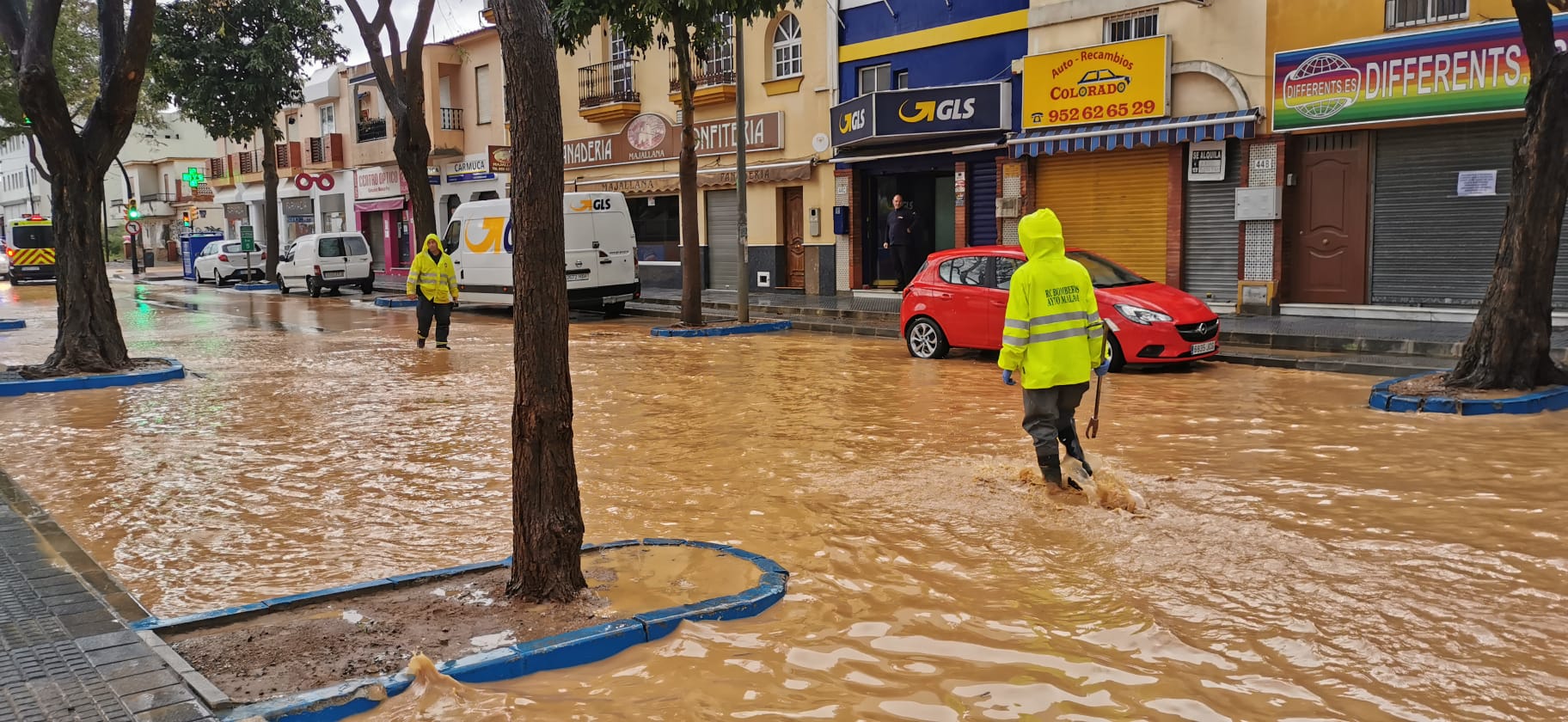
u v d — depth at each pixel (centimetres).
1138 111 1753
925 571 517
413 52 2339
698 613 446
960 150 2038
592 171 3016
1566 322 1400
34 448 877
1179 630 431
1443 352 1266
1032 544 557
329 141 4303
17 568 508
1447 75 1420
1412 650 406
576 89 3077
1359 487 665
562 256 467
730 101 2584
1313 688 373
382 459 822
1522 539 547
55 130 1284
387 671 386
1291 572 503
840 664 402
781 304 2159
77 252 1314
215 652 406
